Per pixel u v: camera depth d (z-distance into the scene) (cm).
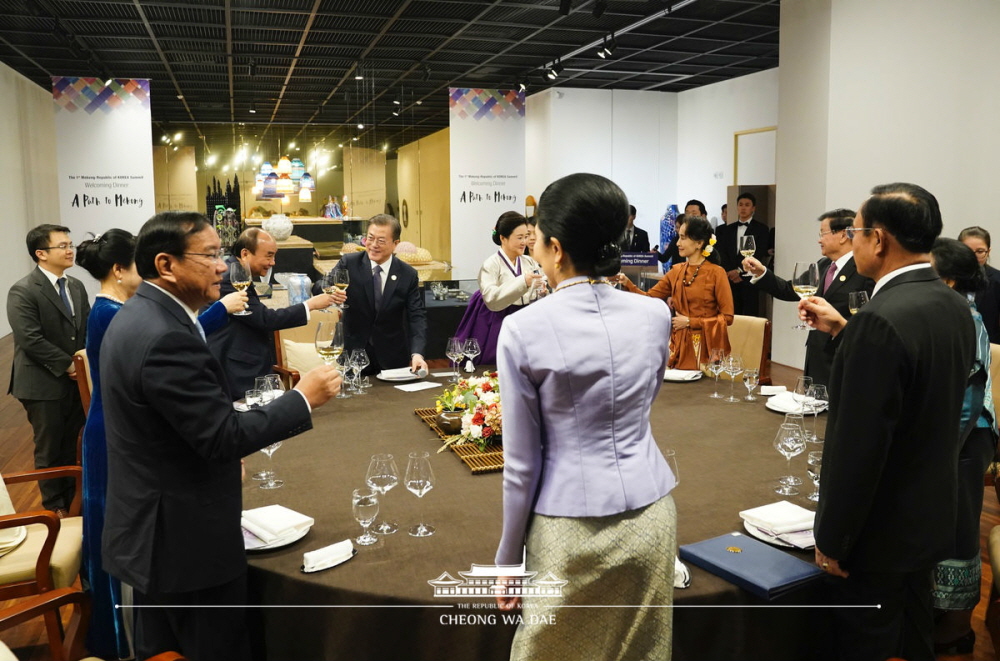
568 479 153
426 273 890
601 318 156
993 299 470
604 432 154
